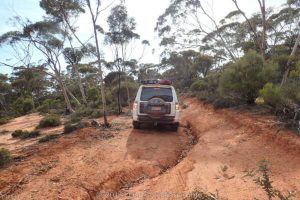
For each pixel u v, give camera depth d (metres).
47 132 13.07
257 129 7.71
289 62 13.04
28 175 5.60
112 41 17.83
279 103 8.27
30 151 7.80
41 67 25.00
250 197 4.20
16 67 22.30
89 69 42.19
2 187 5.00
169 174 5.85
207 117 12.43
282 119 7.62
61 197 4.53
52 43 23.77
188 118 13.96
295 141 5.91
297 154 5.48
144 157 7.20
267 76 10.93
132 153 7.52
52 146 8.19
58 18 22.27
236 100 12.61
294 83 8.28
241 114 10.04
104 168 6.13
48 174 5.66
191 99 23.55
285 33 23.11
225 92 12.38
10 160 6.69
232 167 5.70
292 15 21.36
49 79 50.44
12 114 36.34
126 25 17.41
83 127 11.52
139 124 11.02
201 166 6.05
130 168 6.25
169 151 7.87
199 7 20.98
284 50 22.34
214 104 13.52
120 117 16.00
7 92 55.97
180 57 46.31
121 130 11.12
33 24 22.50
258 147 6.63
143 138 9.58
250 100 11.53
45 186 5.01
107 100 25.09
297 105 7.32
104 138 9.50
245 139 7.48
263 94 8.60
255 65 11.28
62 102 39.44
